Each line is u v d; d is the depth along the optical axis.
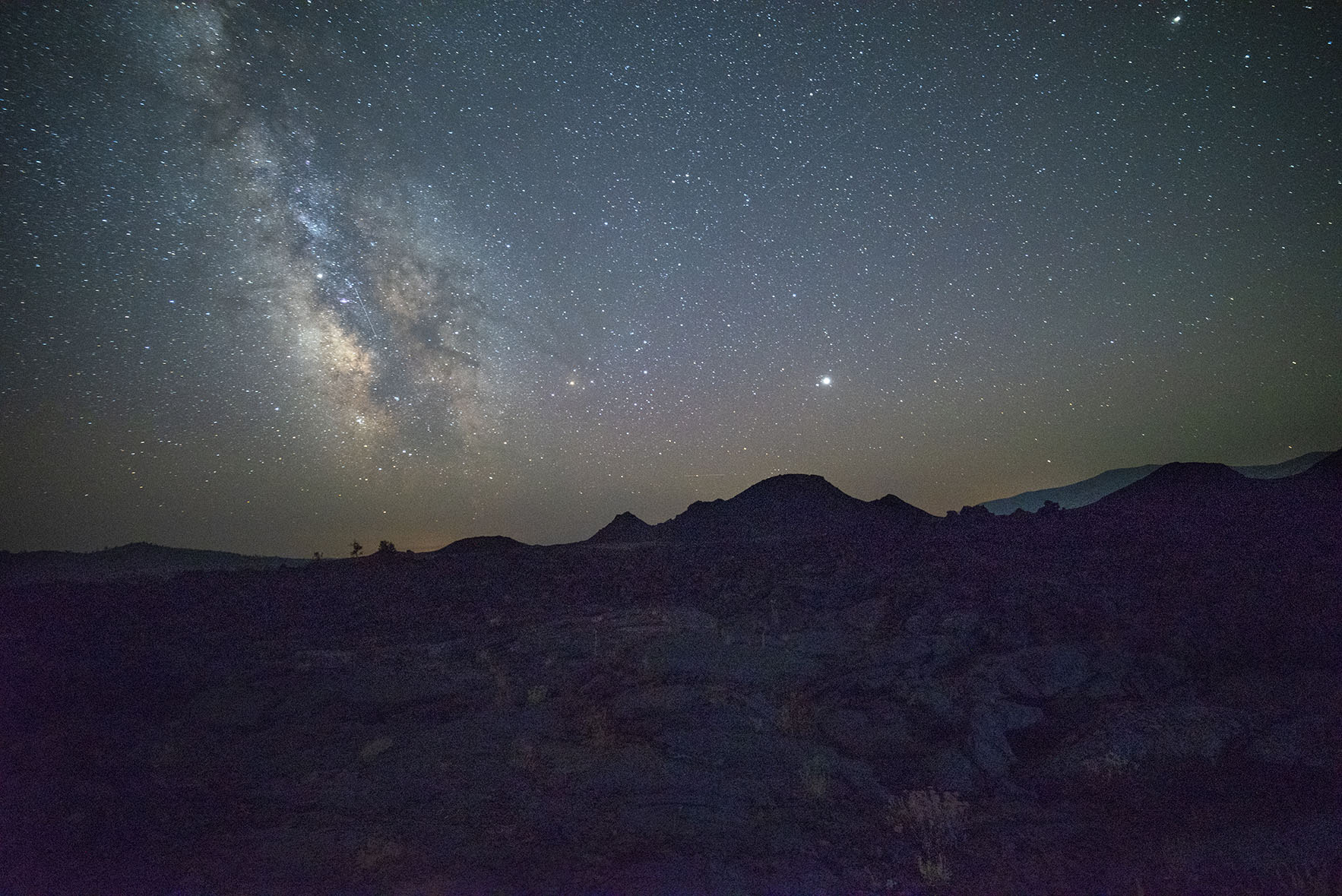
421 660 15.47
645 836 7.66
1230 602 13.73
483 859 7.19
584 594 22.94
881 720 10.73
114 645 16.08
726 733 10.33
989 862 7.06
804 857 7.22
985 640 14.09
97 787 8.80
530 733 10.82
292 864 7.08
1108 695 11.14
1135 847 7.14
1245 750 8.89
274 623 19.95
